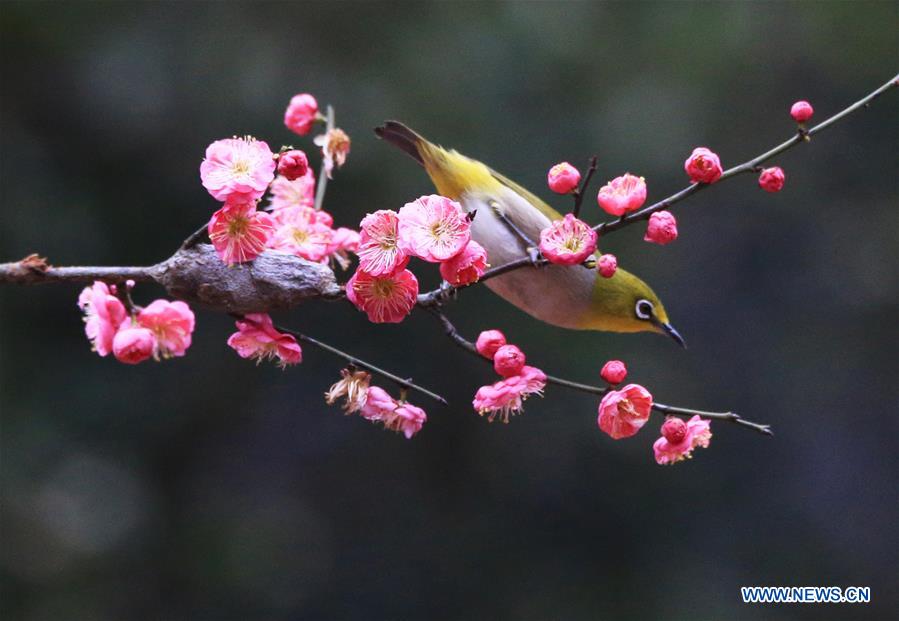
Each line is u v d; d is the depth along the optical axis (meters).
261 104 13.07
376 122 13.18
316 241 3.96
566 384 3.55
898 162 16.42
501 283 5.43
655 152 14.64
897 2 16.50
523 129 14.09
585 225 3.36
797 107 3.53
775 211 16.20
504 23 14.44
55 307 12.84
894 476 15.27
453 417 13.98
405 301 3.31
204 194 13.02
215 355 13.71
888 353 15.80
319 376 13.84
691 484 14.54
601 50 15.01
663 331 5.62
